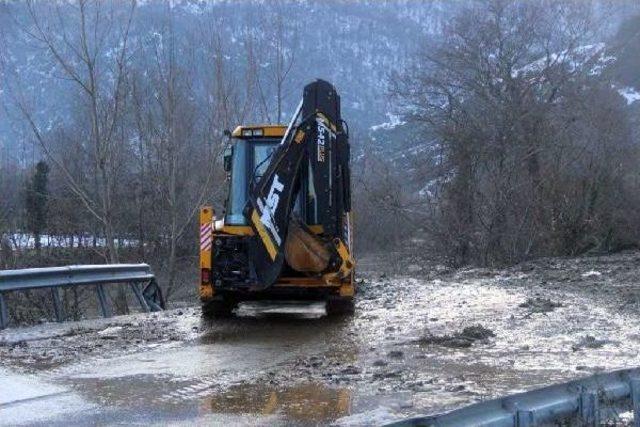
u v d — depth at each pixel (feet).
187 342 32.48
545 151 101.96
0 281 36.91
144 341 32.81
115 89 88.89
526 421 16.03
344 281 37.68
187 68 99.04
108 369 26.63
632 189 100.48
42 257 87.45
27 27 83.87
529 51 116.47
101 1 85.51
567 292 46.93
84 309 67.36
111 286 71.56
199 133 99.45
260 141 39.06
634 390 19.04
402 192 113.70
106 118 88.12
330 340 32.14
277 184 35.01
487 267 79.66
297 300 38.73
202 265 37.22
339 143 36.76
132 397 22.41
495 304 41.81
